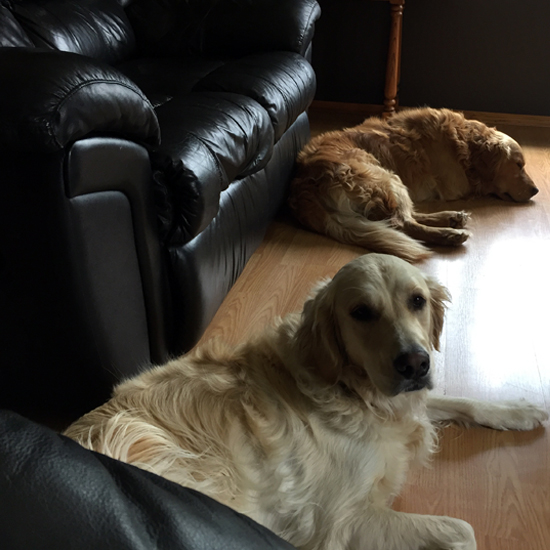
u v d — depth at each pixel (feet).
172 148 5.26
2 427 1.54
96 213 4.34
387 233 8.22
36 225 4.09
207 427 3.73
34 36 7.97
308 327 4.24
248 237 7.34
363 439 3.96
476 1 12.87
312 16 9.83
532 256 8.13
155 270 5.21
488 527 4.07
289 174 9.41
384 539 3.73
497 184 10.22
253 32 9.62
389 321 3.85
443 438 4.90
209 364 4.23
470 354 6.02
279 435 3.83
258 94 7.68
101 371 4.72
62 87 3.67
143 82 8.37
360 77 14.24
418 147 10.23
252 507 3.66
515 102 13.66
